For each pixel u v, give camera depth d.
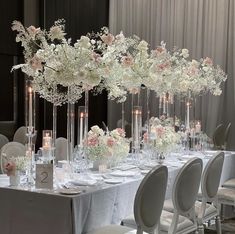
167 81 4.74
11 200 3.16
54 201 3.00
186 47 7.59
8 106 8.38
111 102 8.34
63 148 4.72
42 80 3.42
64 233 2.97
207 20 7.37
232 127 7.15
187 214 3.56
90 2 8.55
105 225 3.29
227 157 5.30
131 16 8.12
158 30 7.84
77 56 3.28
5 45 8.16
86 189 3.21
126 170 4.09
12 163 3.28
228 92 7.18
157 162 4.48
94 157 3.95
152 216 3.03
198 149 5.50
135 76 4.15
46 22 8.57
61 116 8.64
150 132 4.55
